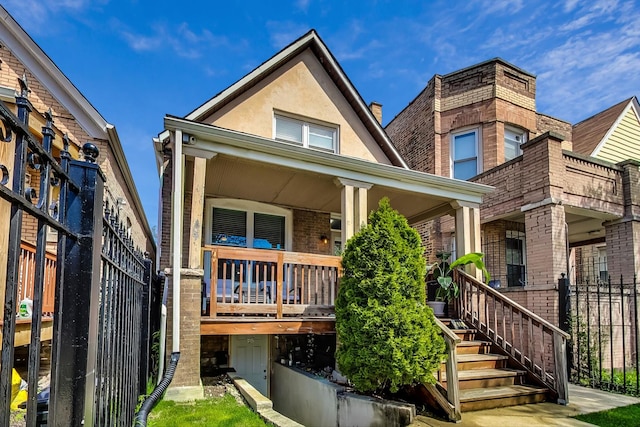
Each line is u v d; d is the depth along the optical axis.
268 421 3.96
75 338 1.52
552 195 7.54
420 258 5.23
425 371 4.55
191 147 5.50
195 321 5.08
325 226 9.23
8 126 1.05
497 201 8.84
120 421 2.47
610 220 8.84
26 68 6.96
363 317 4.74
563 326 6.91
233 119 7.56
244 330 5.52
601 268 11.87
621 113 11.31
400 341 4.55
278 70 8.16
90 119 7.05
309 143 8.35
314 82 8.48
